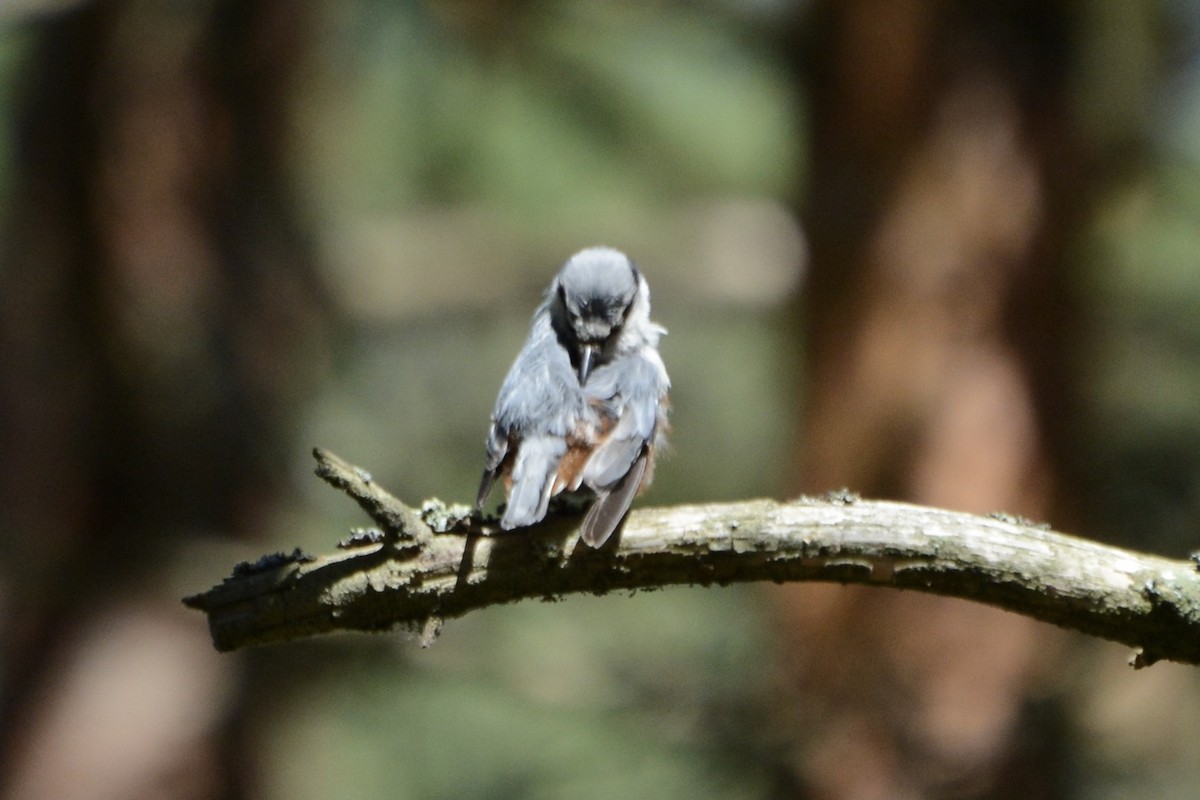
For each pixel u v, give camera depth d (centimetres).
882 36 1099
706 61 1608
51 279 1243
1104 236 1269
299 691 1284
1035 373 1081
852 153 1107
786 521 581
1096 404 1160
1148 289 1326
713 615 1237
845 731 1012
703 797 1052
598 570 589
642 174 1620
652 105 1572
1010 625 1005
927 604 1011
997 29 1100
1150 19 1194
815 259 1118
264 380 1288
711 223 1573
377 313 1501
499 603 595
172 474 1250
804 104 1146
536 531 590
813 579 585
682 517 586
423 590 588
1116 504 1205
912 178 1092
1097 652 1017
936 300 1080
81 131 1249
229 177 1291
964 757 994
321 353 1359
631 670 1126
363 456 1393
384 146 1531
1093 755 1021
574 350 750
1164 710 1057
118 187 1254
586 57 1515
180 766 1219
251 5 1296
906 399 1076
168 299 1257
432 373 1552
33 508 1237
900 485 1072
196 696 1226
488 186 1597
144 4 1267
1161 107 1252
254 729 1259
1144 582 560
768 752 1031
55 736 1213
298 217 1352
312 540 1266
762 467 1462
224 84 1290
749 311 1552
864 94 1103
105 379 1244
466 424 1528
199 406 1256
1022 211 1087
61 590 1235
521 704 1240
